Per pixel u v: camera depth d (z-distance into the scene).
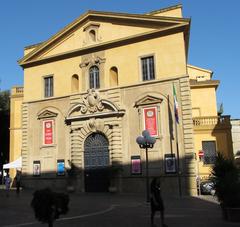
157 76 32.47
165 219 15.62
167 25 32.81
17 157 46.94
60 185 35.22
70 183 34.19
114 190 31.98
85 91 35.47
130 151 32.34
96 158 34.12
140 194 30.78
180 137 30.56
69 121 35.62
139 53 33.69
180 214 17.31
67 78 36.94
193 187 29.47
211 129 36.88
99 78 35.12
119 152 32.66
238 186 14.71
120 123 33.16
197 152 36.62
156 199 13.41
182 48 31.98
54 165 35.91
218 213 17.50
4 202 24.78
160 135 31.28
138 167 31.70
